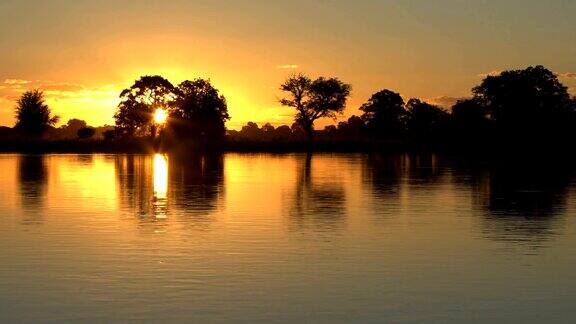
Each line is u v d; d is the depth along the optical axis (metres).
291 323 10.33
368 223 20.50
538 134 104.00
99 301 11.44
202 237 17.77
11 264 14.30
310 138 128.50
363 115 149.88
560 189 32.81
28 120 111.62
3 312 10.82
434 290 12.24
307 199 27.80
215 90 108.50
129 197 28.23
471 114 112.25
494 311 10.96
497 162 66.31
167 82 107.31
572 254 15.54
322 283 12.73
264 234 18.31
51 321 10.37
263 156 80.44
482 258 15.08
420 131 139.62
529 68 111.88
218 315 10.70
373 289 12.32
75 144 93.94
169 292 12.03
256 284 12.63
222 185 34.97
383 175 44.34
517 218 21.72
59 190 31.44
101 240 17.25
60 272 13.55
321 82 131.75
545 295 11.91
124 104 107.25
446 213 23.03
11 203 25.77
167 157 74.19
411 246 16.52
